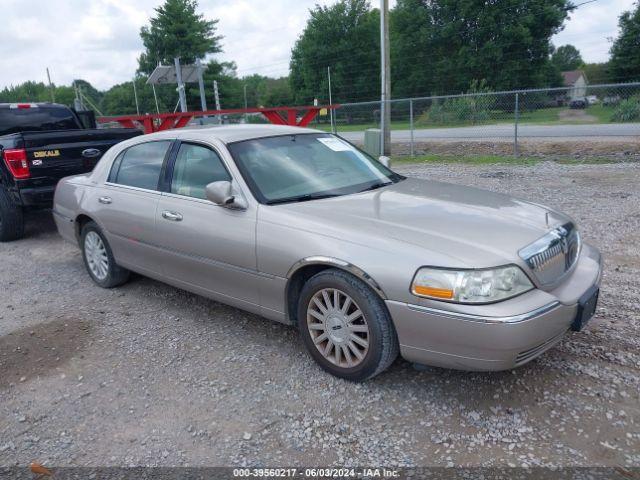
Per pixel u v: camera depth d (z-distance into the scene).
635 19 51.91
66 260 6.69
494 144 16.91
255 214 3.74
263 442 2.94
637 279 4.87
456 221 3.37
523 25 52.75
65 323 4.66
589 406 3.08
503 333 2.79
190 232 4.13
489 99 24.09
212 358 3.90
